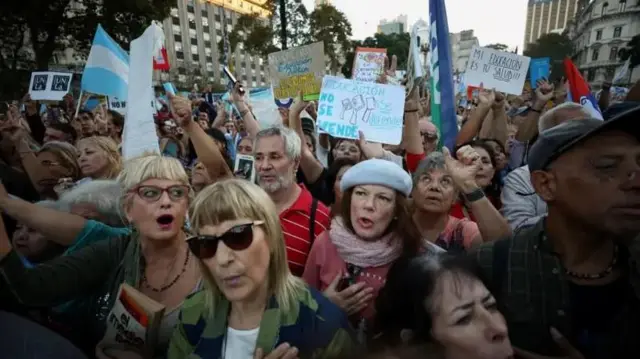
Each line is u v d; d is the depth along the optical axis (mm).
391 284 1070
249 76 85250
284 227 2201
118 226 1926
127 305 1366
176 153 5008
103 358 1382
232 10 90688
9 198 1673
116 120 5422
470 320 914
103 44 4121
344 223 1804
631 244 875
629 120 841
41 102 9336
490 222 1610
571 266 989
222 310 1297
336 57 19734
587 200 890
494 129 4238
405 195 1730
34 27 22109
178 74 57250
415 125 3246
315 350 1175
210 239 1190
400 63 30922
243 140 3668
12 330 995
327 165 4305
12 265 1275
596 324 946
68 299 1465
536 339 977
